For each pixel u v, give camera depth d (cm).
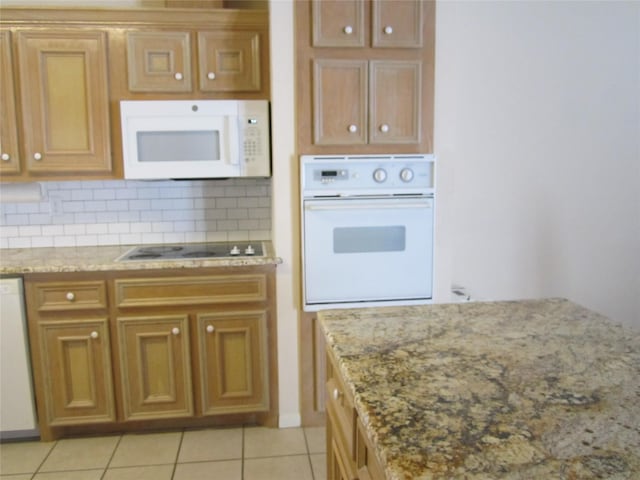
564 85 305
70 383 242
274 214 249
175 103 249
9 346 235
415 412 89
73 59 248
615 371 107
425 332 132
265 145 255
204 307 245
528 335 129
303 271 245
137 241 293
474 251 314
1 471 224
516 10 295
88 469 226
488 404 92
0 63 244
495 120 303
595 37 303
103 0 282
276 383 258
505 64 299
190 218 295
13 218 283
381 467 83
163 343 244
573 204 317
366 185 245
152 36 250
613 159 316
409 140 248
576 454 76
